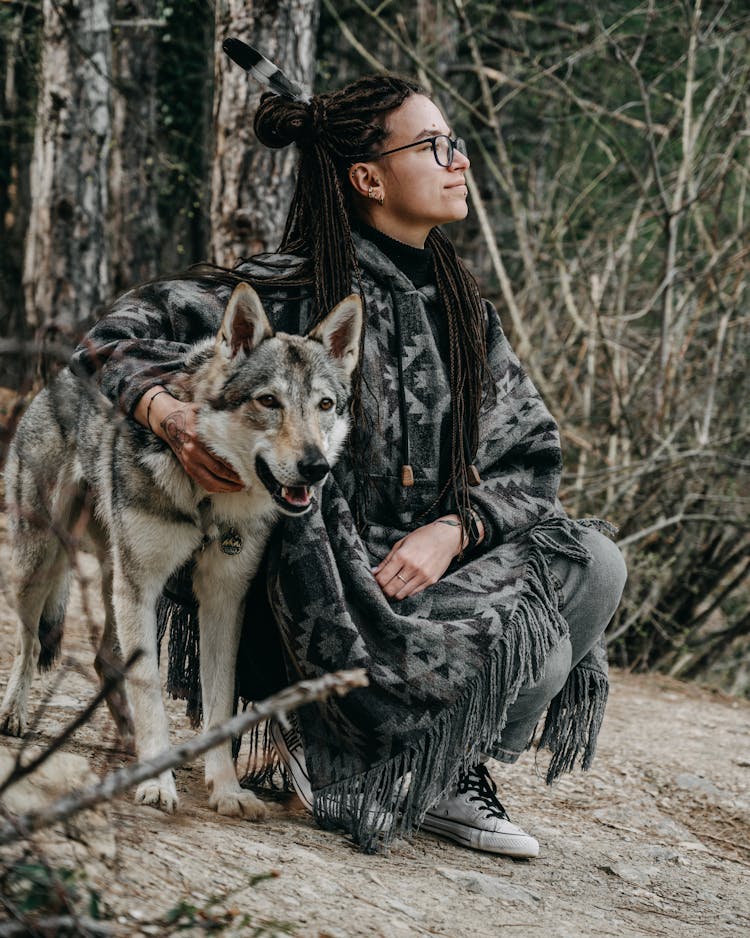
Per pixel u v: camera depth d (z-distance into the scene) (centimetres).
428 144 306
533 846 303
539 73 894
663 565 741
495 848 300
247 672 314
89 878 201
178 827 250
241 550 296
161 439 290
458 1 845
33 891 178
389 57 1211
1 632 423
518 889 267
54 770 220
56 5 884
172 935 190
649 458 716
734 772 457
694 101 999
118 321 297
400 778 280
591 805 389
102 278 1012
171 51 1462
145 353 291
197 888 215
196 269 321
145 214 1397
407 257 315
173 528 294
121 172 1341
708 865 340
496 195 1180
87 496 329
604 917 264
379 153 307
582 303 862
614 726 518
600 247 994
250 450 285
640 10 838
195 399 288
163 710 288
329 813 279
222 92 605
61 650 393
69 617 482
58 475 343
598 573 303
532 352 777
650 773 438
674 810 400
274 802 306
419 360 307
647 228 934
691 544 751
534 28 1277
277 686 311
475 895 258
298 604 275
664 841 361
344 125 306
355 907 228
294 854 253
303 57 602
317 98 313
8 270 1551
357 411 295
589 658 319
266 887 226
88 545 361
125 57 1326
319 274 306
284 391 282
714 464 727
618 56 789
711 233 838
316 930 210
